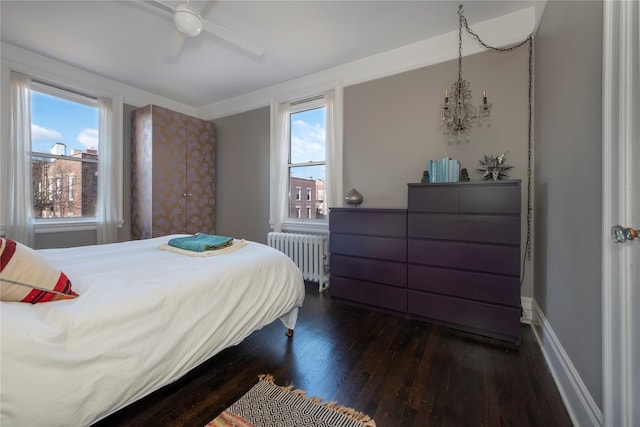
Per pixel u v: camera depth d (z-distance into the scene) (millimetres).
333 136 3137
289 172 3684
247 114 3906
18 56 2662
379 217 2420
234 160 4047
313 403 1335
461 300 2080
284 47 2725
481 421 1231
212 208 4160
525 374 1568
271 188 3598
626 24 906
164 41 2582
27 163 2730
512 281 1904
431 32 2490
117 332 995
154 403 1323
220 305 1379
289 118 3596
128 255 1751
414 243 2258
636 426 867
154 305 1120
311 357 1738
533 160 2188
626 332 901
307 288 3197
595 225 1117
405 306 2316
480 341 1944
